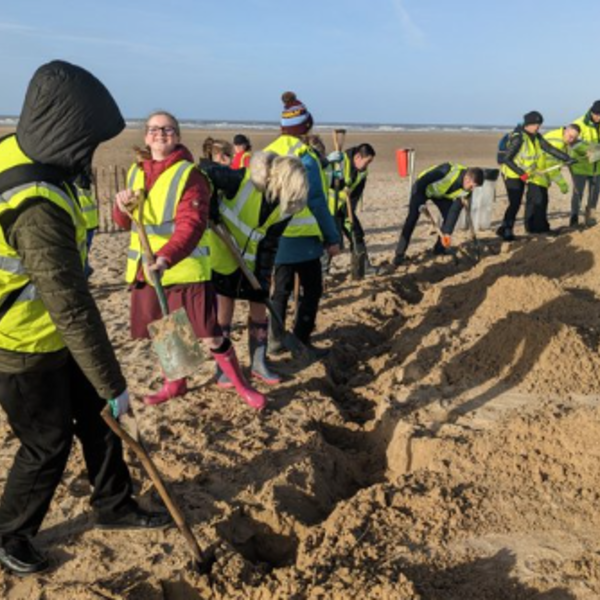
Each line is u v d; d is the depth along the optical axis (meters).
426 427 4.28
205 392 4.92
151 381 5.18
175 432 4.33
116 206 4.17
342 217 8.11
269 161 4.52
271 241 4.75
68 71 2.54
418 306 7.03
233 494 3.68
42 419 2.90
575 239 7.70
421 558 3.07
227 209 4.66
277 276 5.38
